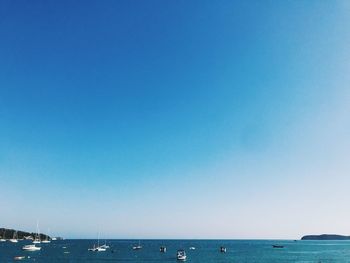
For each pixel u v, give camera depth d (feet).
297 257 636.48
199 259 590.14
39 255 631.97
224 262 530.27
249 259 590.55
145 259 576.61
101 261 528.22
